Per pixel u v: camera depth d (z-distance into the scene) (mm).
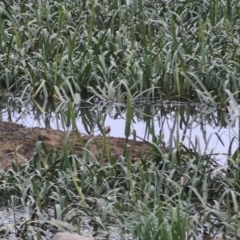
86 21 18312
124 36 17453
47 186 10008
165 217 9195
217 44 17250
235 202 9477
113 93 15312
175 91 15711
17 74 16438
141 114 14984
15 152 10961
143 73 15672
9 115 14938
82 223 9461
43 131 13242
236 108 12742
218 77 15625
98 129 13977
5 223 9609
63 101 15328
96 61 16109
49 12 18219
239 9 18562
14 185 10234
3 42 17344
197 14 18484
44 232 9180
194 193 10195
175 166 10664
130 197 9945
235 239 8844
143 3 19234
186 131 13930
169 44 16969
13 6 18969
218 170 10461
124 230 9234
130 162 10594
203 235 9258
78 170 10805
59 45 16891
